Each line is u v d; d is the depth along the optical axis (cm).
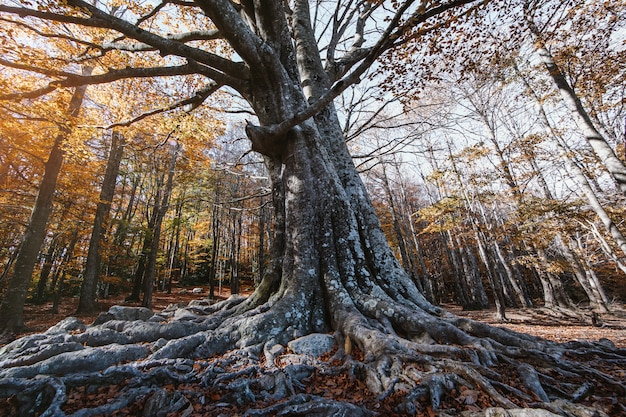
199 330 430
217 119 1117
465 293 2278
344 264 493
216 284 3394
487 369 286
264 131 547
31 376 291
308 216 523
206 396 273
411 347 336
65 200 1483
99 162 1656
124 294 2477
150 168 2044
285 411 238
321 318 443
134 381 287
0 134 982
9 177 1314
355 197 601
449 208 1697
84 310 1392
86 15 493
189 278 3381
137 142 1706
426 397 254
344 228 525
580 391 264
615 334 884
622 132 1233
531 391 262
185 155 1644
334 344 385
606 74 1011
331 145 672
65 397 261
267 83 632
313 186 555
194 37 723
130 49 643
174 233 2828
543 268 1578
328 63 866
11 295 934
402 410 240
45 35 525
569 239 1470
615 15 850
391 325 398
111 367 302
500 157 1551
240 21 550
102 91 1086
